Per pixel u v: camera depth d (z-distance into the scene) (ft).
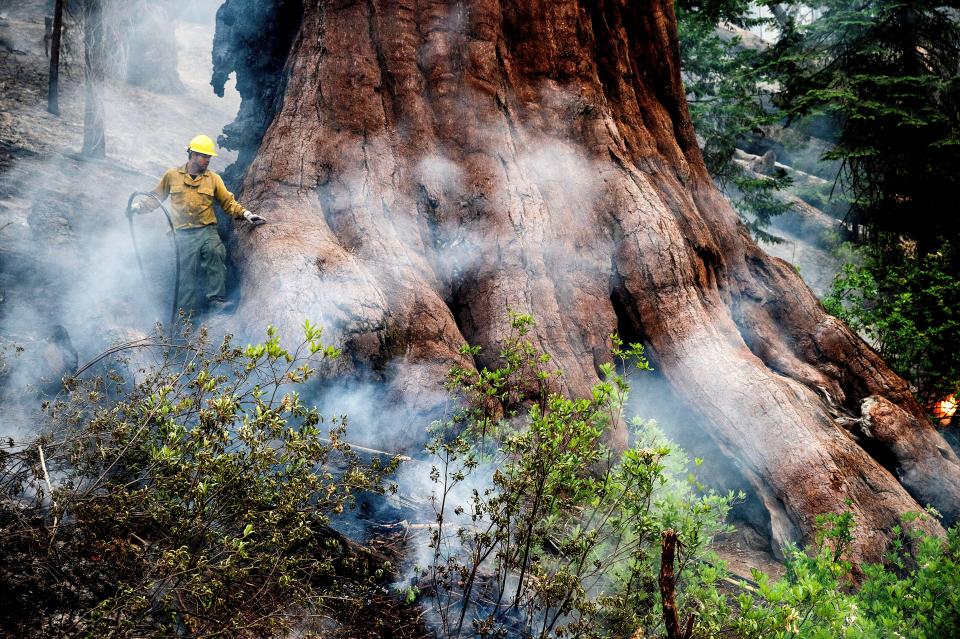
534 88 26.91
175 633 10.32
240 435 11.16
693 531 14.08
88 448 12.24
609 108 27.91
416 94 25.23
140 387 13.67
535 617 14.14
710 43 56.85
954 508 24.20
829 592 13.52
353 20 25.41
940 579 15.35
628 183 25.99
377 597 13.79
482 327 22.68
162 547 11.09
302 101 24.52
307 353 18.31
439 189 24.21
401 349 20.31
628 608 13.69
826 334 28.37
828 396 26.35
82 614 10.46
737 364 24.18
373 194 23.22
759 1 58.08
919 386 39.40
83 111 57.31
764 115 58.03
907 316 39.27
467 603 14.11
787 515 21.74
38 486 11.96
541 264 23.71
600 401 15.30
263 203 22.56
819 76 58.59
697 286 26.12
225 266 21.99
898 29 56.34
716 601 13.61
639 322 24.79
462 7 26.35
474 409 18.63
